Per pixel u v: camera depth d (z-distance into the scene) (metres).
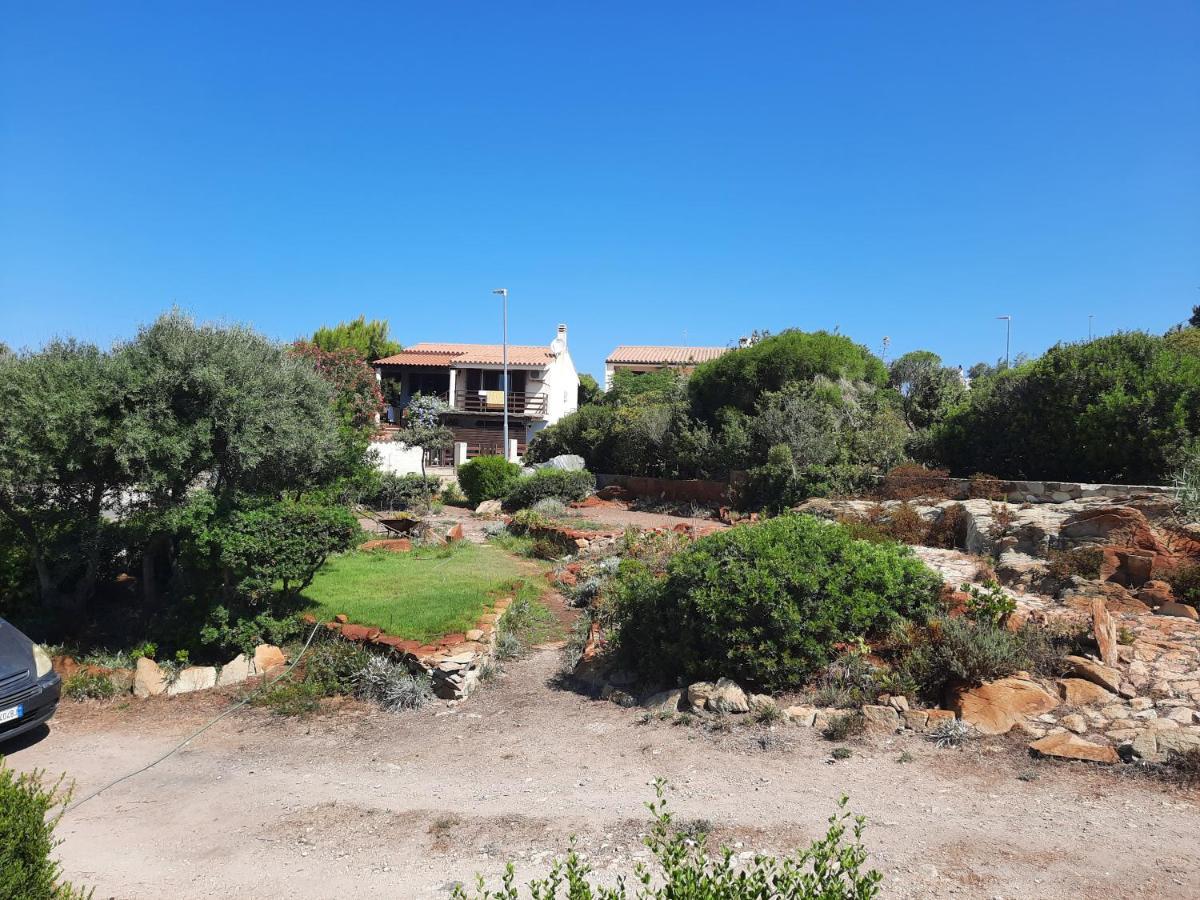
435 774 6.56
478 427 46.72
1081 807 4.86
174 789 6.55
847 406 20.19
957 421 16.30
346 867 4.99
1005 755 5.68
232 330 11.05
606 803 5.58
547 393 46.53
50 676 7.91
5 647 7.90
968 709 6.21
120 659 9.40
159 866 5.17
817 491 16.73
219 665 9.27
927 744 5.99
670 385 29.77
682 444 23.08
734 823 5.02
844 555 7.65
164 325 10.16
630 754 6.52
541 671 9.32
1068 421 13.32
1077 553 9.20
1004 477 14.61
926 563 10.59
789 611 7.02
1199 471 10.54
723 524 17.78
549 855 4.86
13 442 9.03
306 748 7.39
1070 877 4.09
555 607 12.27
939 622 7.11
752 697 6.96
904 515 12.78
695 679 7.62
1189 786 4.98
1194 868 4.08
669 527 17.33
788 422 19.03
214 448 10.26
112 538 10.31
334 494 13.81
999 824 4.73
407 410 35.88
